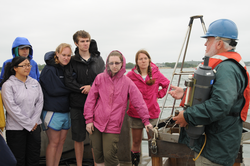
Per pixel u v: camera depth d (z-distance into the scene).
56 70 2.76
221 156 1.74
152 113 3.12
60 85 2.72
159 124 2.84
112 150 2.39
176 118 1.83
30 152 2.65
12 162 2.17
